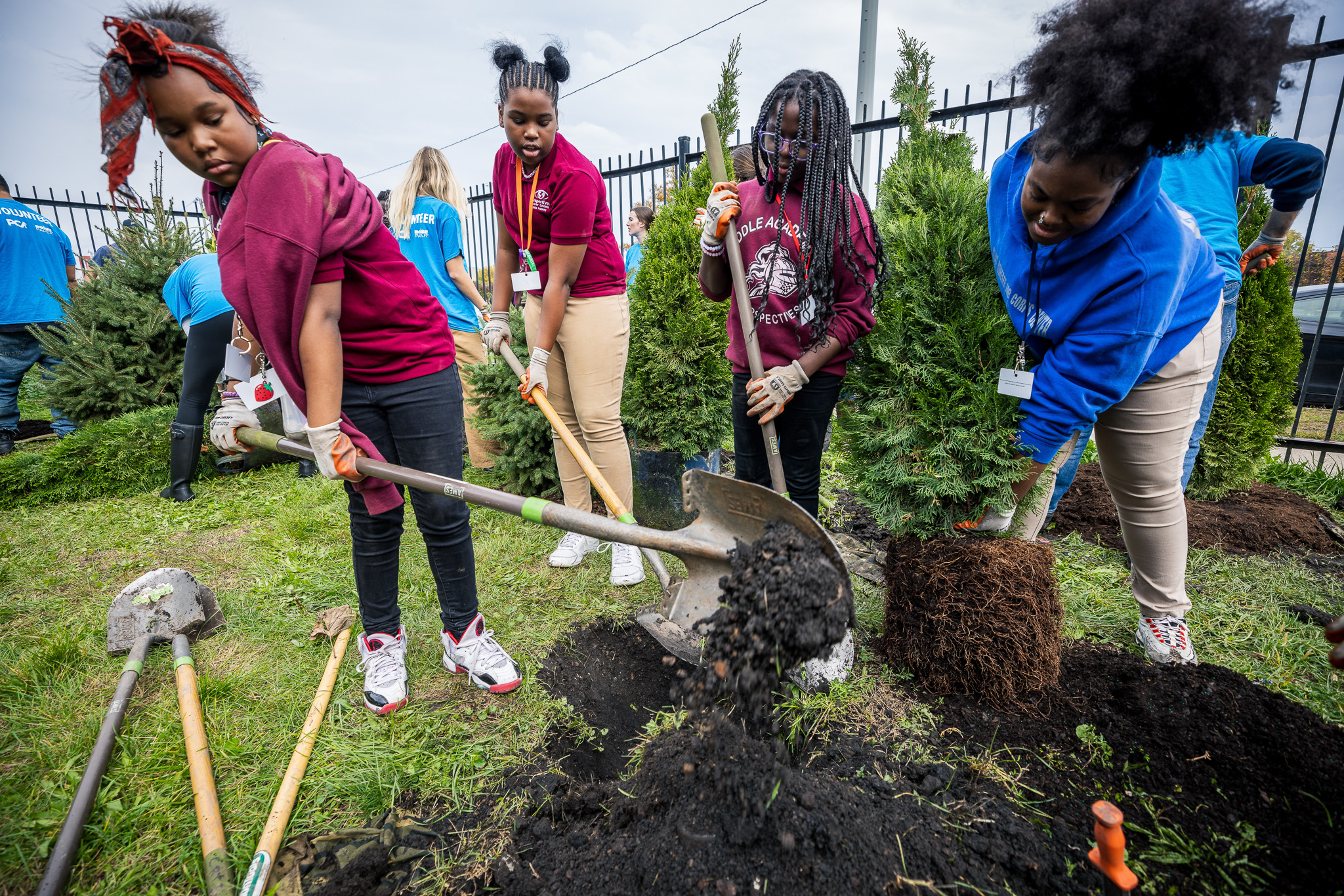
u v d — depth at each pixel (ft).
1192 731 6.20
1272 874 4.93
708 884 4.74
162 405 18.25
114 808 5.92
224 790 6.25
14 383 19.30
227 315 13.52
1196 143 5.05
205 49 5.14
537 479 13.78
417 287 6.72
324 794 6.20
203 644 8.72
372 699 7.31
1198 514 11.72
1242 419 12.01
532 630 9.07
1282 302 11.85
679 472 12.37
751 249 7.73
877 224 7.47
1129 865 5.12
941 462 7.10
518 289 10.09
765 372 7.72
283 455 17.29
